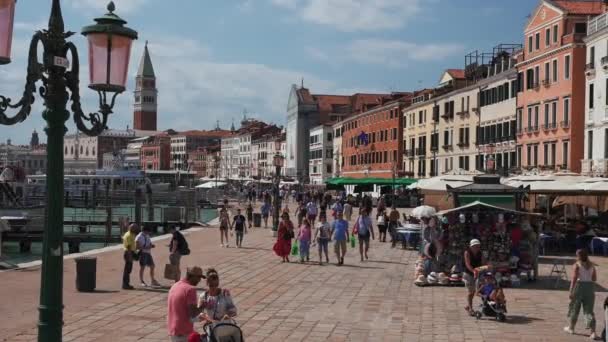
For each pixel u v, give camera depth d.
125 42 8.83
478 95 74.00
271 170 187.50
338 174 131.12
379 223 40.88
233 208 83.88
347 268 27.73
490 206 23.20
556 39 58.31
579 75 55.22
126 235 22.22
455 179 39.03
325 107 164.75
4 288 21.86
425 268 23.31
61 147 8.75
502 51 71.56
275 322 17.05
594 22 51.59
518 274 23.61
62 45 8.52
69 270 26.38
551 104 58.84
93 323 16.70
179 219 58.06
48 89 8.58
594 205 40.19
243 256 32.28
